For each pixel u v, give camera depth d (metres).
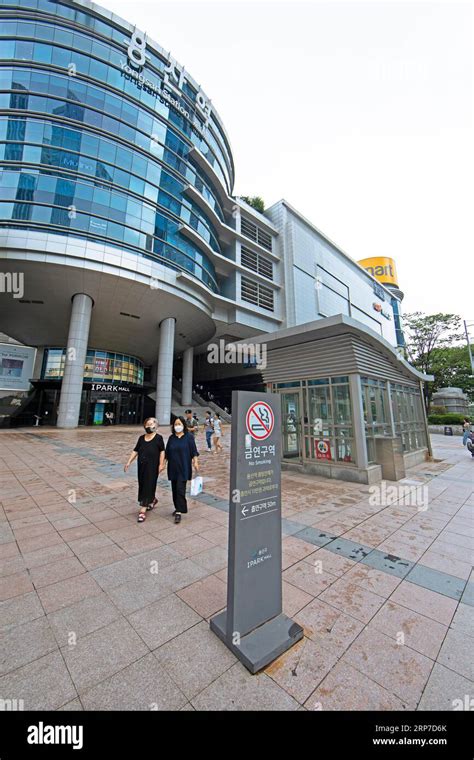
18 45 19.22
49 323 25.09
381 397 9.52
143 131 22.11
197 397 35.44
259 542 2.57
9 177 18.03
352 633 2.52
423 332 38.66
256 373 37.41
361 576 3.40
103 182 20.02
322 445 8.65
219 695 1.95
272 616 2.57
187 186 24.36
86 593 3.01
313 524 4.95
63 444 13.73
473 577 3.39
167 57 23.84
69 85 19.77
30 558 3.70
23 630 2.48
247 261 32.16
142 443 5.23
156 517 5.17
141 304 23.23
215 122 29.77
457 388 35.38
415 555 3.90
